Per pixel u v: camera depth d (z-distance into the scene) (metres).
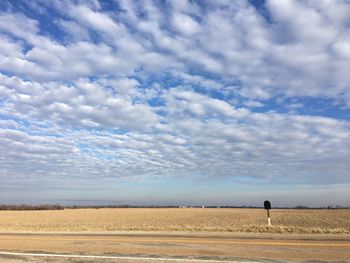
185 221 45.00
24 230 28.84
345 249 14.45
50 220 52.16
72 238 20.14
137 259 12.77
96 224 38.31
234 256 12.99
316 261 11.95
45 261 12.84
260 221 44.84
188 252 14.05
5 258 13.54
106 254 13.94
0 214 82.94
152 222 42.81
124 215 69.12
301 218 53.03
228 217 57.38
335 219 49.72
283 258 12.50
